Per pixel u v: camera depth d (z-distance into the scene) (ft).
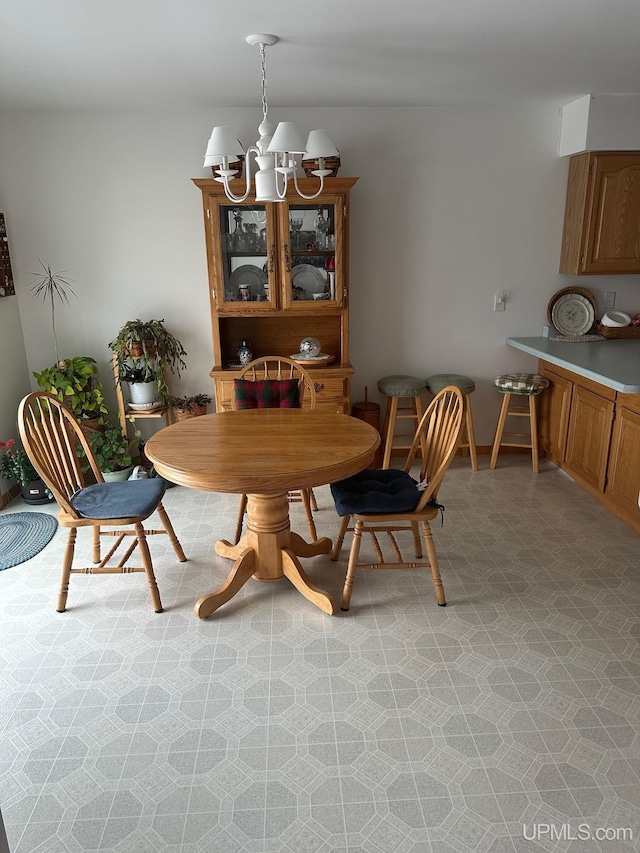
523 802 5.50
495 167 13.23
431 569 8.52
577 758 5.96
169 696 6.86
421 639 7.76
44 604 8.68
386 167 13.08
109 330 13.61
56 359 13.65
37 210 12.87
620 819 5.33
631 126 12.01
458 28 7.98
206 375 14.02
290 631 7.97
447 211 13.42
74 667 7.35
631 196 12.57
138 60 9.18
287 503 8.95
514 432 14.80
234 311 12.68
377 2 7.07
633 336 13.67
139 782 5.77
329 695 6.83
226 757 6.03
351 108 12.70
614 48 8.91
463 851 5.08
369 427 8.97
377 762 5.95
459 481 13.09
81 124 12.51
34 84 10.46
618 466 10.92
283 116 12.64
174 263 13.30
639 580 9.06
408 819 5.36
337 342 14.03
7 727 6.45
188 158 12.76
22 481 12.14
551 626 7.99
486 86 11.09
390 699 6.76
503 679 7.04
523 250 13.76
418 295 13.87
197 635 7.92
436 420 8.89
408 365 14.29
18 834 5.27
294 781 5.75
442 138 13.00
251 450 7.98
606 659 7.34
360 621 8.16
